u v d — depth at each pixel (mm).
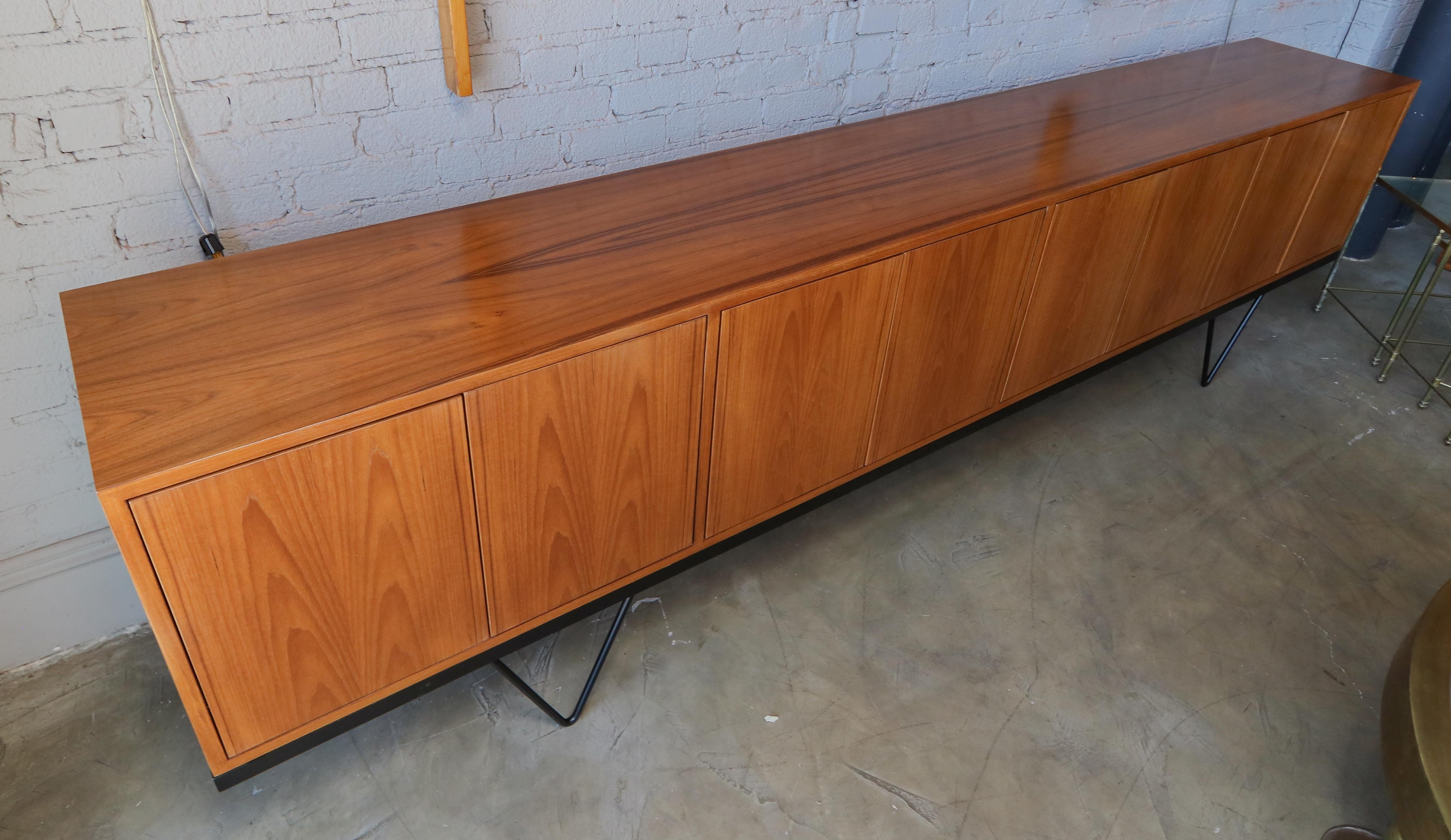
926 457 2180
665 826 1446
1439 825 1040
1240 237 2201
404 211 1613
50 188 1284
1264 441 2354
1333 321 2852
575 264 1358
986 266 1646
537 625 1408
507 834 1424
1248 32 2809
